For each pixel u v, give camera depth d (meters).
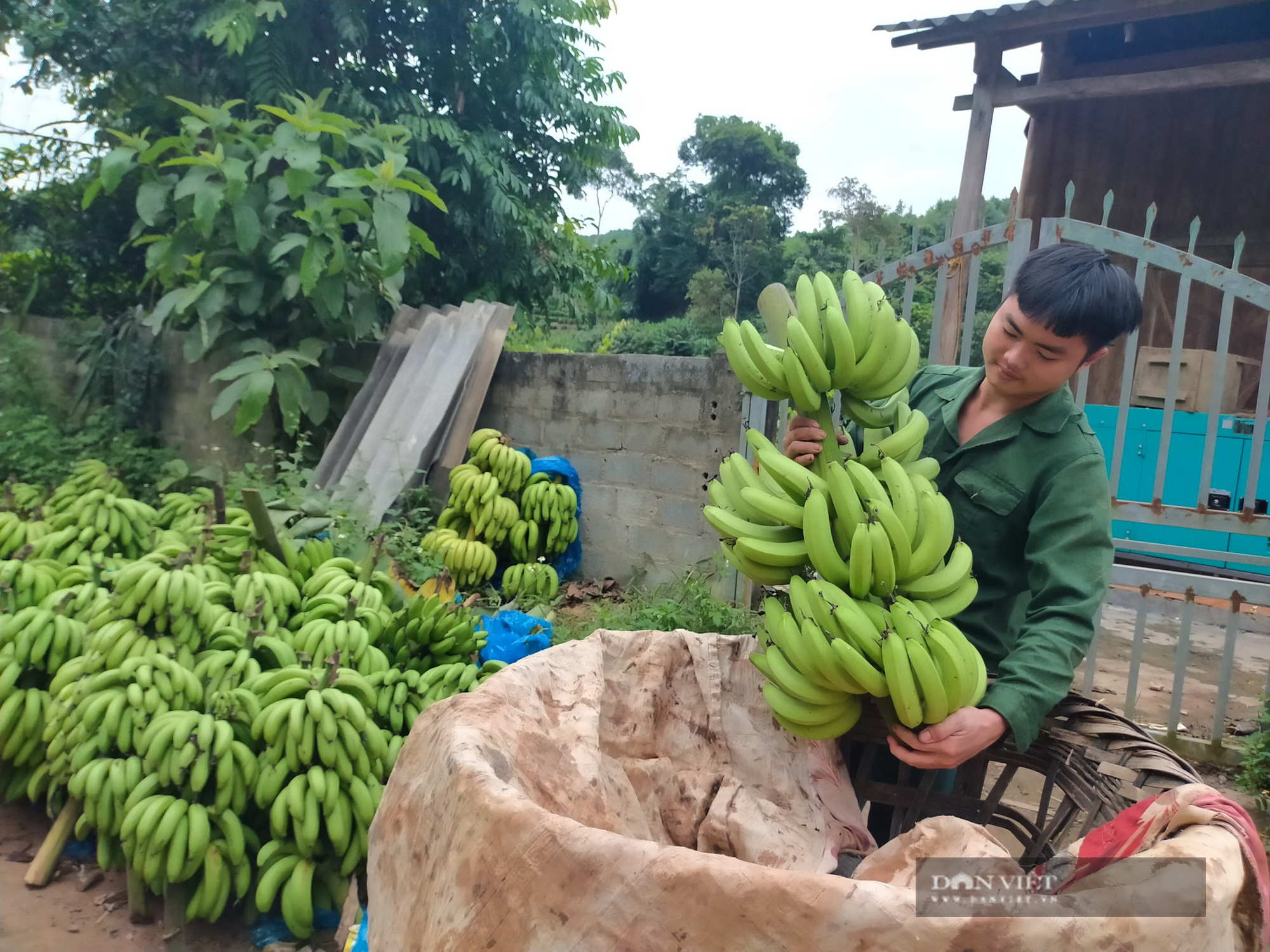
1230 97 7.67
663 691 1.87
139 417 7.70
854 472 1.57
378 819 1.34
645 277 30.22
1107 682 5.03
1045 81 8.08
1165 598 4.02
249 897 2.55
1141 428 6.16
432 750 1.32
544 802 1.41
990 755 1.86
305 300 6.41
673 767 1.82
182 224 6.35
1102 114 8.18
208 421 7.33
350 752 2.43
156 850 2.28
